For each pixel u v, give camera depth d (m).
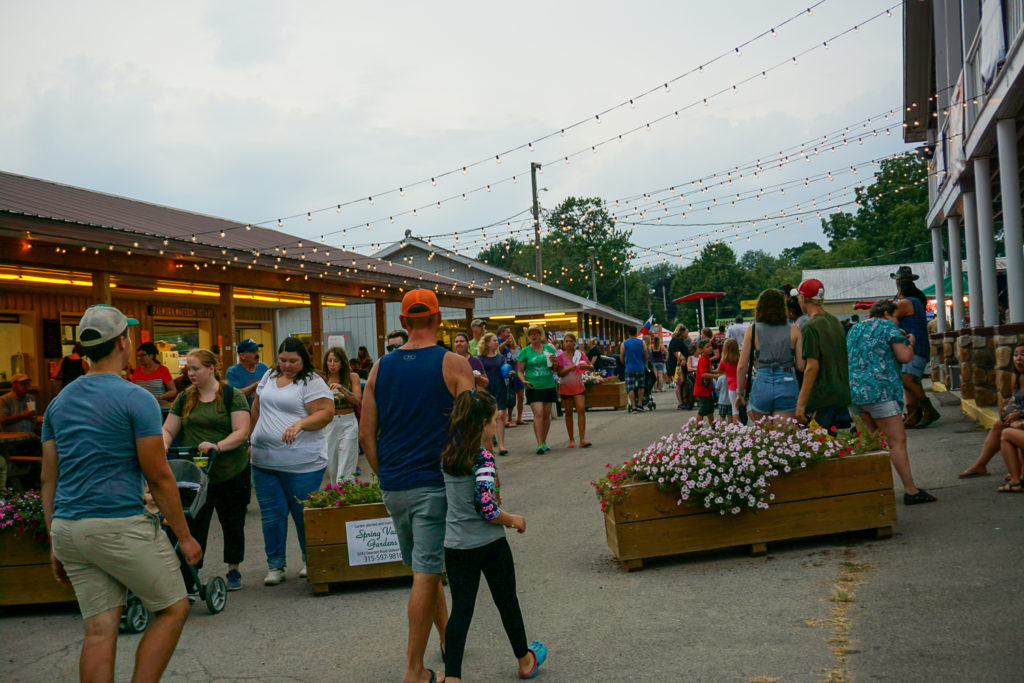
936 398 15.43
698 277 98.00
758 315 7.19
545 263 80.56
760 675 3.97
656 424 16.38
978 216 13.65
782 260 120.69
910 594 4.87
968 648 4.00
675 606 5.18
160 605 3.77
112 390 3.75
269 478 6.62
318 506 6.32
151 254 12.58
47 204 12.13
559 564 6.51
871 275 50.75
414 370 4.36
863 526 6.15
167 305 20.16
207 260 13.71
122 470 3.70
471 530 4.08
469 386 4.41
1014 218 11.40
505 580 4.15
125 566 3.64
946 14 16.45
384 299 22.20
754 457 6.06
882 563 5.55
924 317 11.62
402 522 4.39
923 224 63.09
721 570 5.85
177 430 6.60
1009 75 10.24
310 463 6.63
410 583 6.40
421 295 4.55
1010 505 6.64
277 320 25.94
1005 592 4.70
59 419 3.72
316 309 18.34
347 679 4.46
